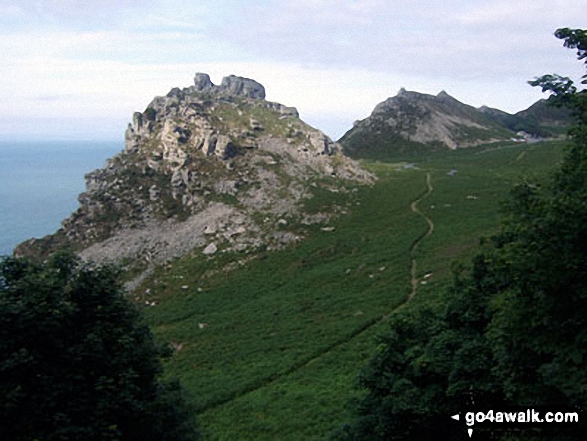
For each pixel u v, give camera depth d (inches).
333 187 4616.1
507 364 682.2
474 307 911.0
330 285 2792.8
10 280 794.2
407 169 5797.2
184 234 4020.7
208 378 1814.7
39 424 694.5
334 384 1549.0
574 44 699.4
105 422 719.7
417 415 863.7
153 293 3324.3
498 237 955.3
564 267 557.0
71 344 779.4
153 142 5172.2
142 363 852.6
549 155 6166.3
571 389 538.9
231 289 3127.5
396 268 2738.7
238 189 4493.1
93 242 4067.4
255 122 5408.5
